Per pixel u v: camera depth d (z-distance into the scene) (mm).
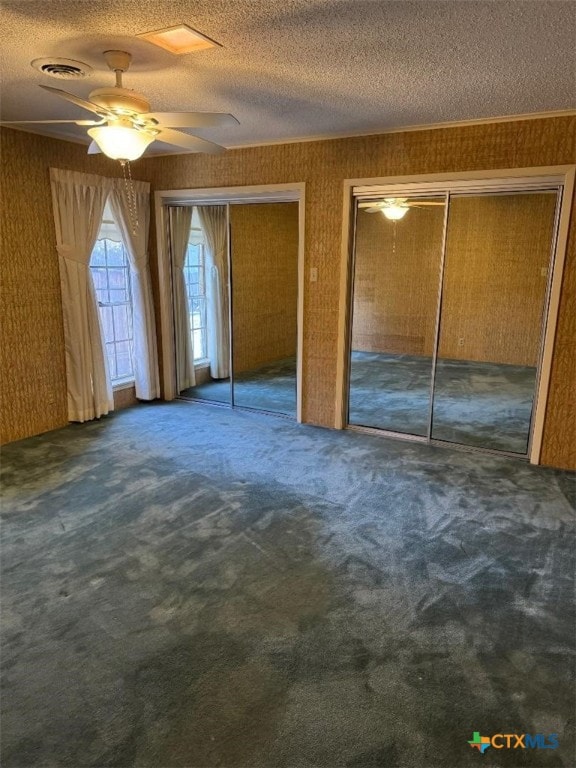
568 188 3453
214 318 5508
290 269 4922
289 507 3186
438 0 1932
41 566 2551
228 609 2262
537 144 3512
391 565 2594
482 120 3609
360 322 4961
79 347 4566
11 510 3104
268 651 2023
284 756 1603
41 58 2518
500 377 4535
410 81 2842
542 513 3150
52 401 4512
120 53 2438
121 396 5262
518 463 3938
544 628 2160
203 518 3039
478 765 1580
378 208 4371
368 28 2180
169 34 2250
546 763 1589
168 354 5473
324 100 3205
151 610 2248
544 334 3736
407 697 1817
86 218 4480
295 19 2098
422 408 4961
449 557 2670
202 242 5324
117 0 1935
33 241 4164
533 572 2547
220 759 1591
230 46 2377
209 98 3182
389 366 4969
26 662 1958
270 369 5309
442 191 3936
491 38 2268
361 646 2053
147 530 2898
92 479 3547
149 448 4141
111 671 1921
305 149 4301
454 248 4332
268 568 2559
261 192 4570
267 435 4488
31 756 1596
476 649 2043
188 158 4867
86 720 1721
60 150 4273
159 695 1817
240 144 4504
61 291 4445
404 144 3926
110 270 5023
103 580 2449
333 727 1701
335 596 2355
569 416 3760
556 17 2055
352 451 4141
